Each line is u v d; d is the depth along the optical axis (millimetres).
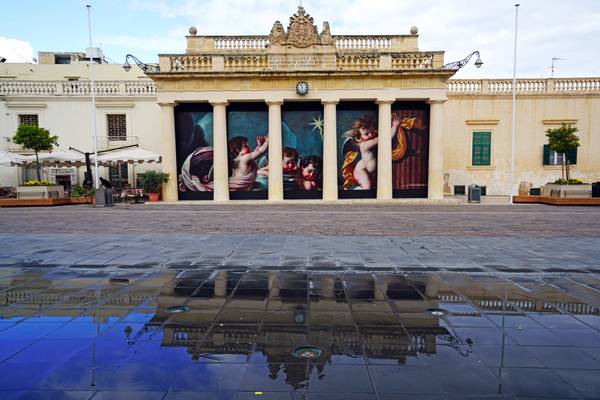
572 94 25609
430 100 22594
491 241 9727
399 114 23406
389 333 4195
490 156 26109
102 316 4699
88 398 2926
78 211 18000
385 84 22531
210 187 23609
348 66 22781
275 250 8617
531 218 14969
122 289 5789
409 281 6215
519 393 3016
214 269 6965
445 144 26109
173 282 6145
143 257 7926
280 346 3859
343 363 3504
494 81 25875
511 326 4418
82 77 32469
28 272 6777
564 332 4254
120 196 23500
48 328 4328
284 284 6043
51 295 5508
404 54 22578
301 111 23469
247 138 23516
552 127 25906
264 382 3154
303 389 3047
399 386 3100
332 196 22828
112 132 26719
